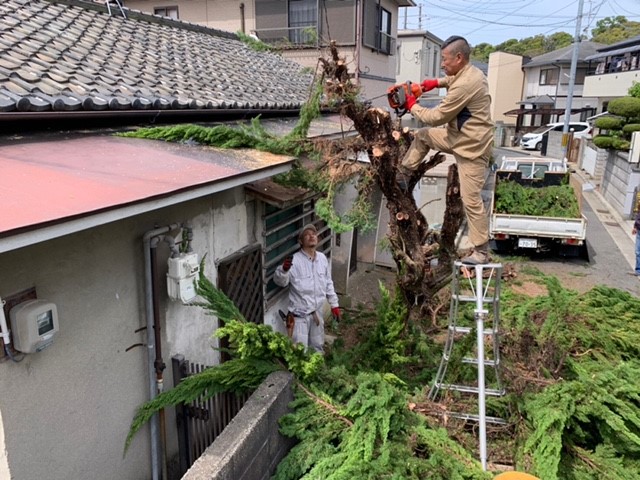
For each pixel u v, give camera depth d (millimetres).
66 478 2939
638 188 12914
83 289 2963
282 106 6434
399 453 3023
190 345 4043
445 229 4188
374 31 15781
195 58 6902
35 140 3373
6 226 1896
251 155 4008
